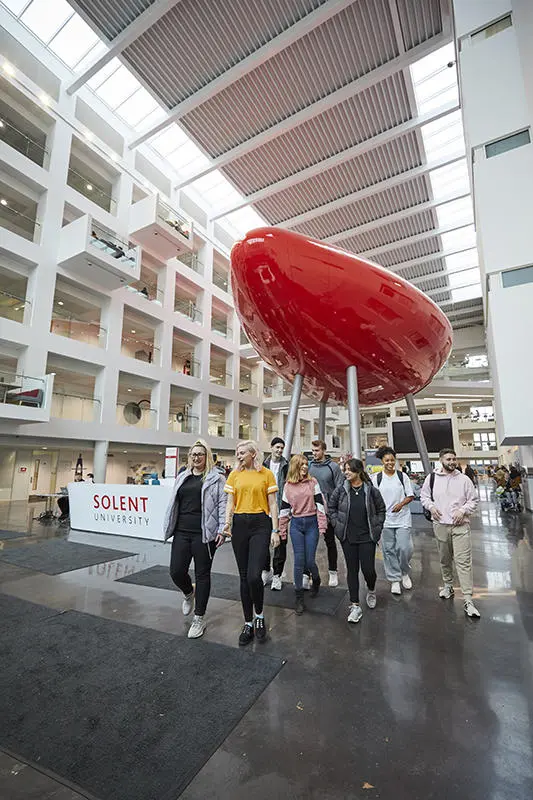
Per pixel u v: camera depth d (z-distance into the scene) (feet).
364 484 10.55
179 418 59.00
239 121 41.57
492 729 5.90
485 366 60.95
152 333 60.03
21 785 4.92
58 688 7.07
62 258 41.86
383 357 20.59
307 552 11.18
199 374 62.54
